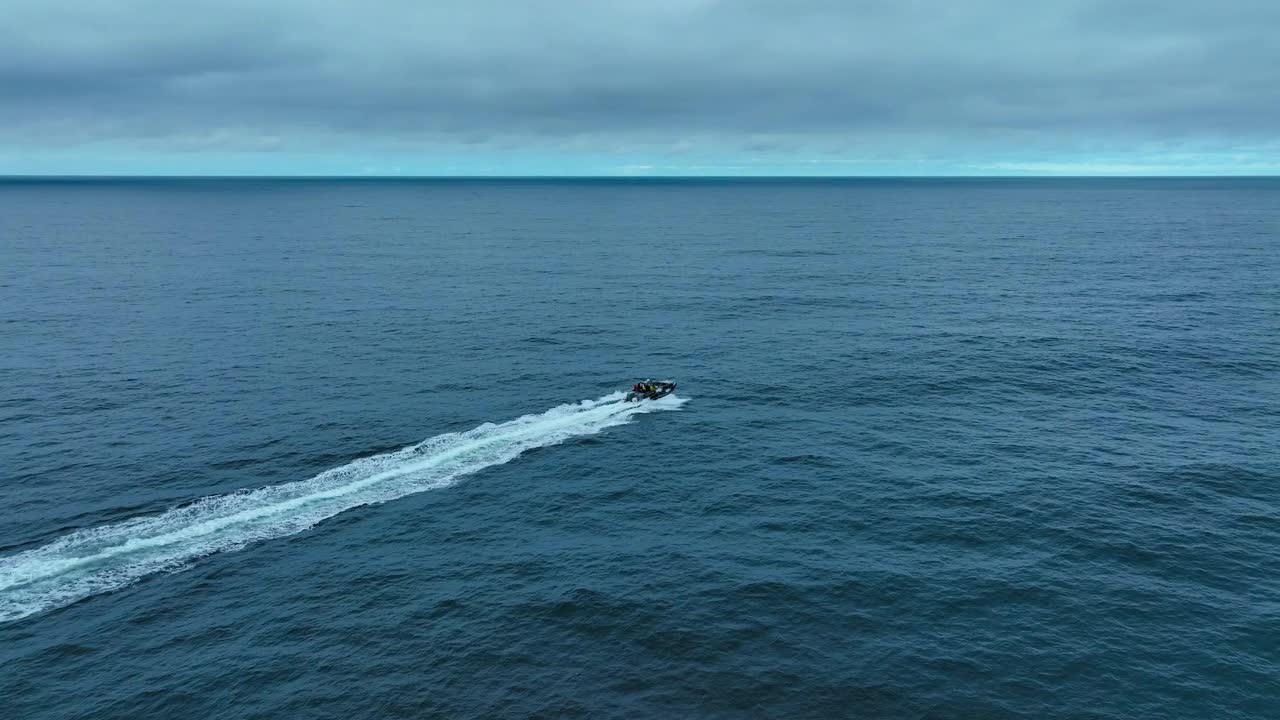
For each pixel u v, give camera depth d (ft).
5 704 121.19
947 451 211.00
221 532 171.12
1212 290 432.66
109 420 231.30
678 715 117.80
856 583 150.30
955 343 318.04
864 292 437.17
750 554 161.58
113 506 180.55
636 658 130.31
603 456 211.00
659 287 456.86
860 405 247.50
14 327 340.39
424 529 173.37
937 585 149.59
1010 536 166.71
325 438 220.02
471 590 150.10
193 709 120.67
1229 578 150.30
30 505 180.14
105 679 126.93
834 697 121.08
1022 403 247.70
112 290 432.25
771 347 314.76
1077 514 175.22
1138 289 438.81
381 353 304.71
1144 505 178.70
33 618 141.79
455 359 297.53
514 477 198.80
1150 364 285.84
